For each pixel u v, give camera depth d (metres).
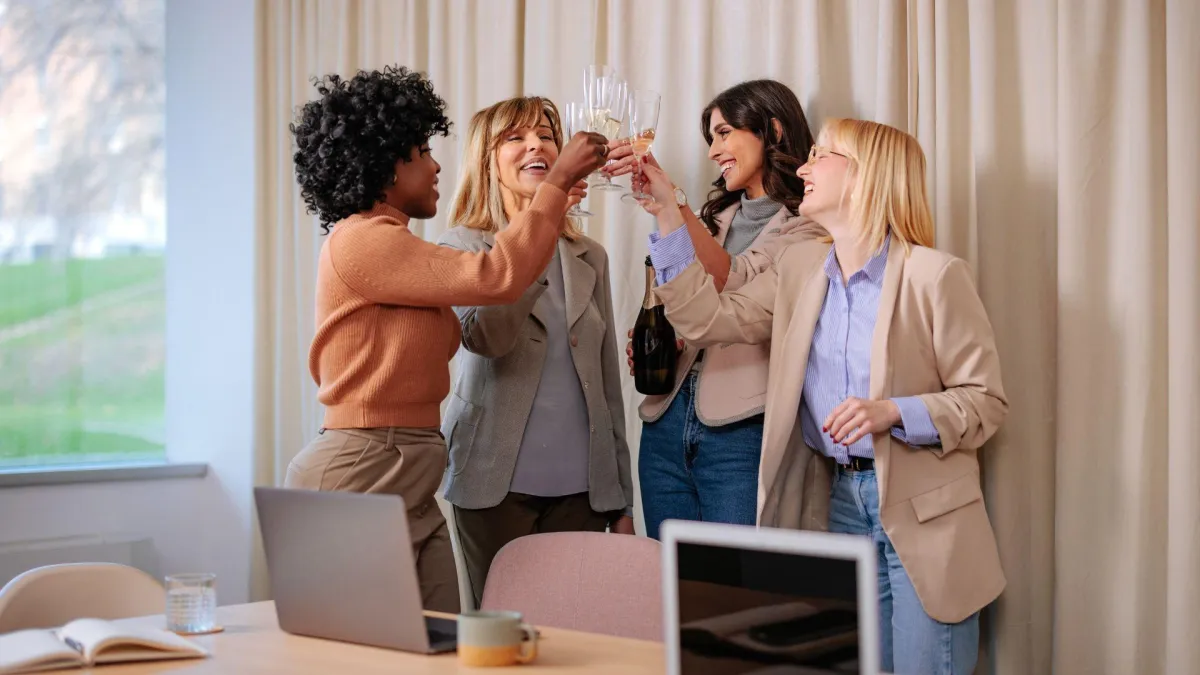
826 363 2.22
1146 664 2.15
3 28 4.12
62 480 3.92
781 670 1.06
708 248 2.49
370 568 1.40
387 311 2.06
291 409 3.98
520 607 1.85
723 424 2.44
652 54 3.09
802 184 2.61
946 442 2.03
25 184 4.15
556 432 2.54
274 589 1.52
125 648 1.36
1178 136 2.10
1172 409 2.10
